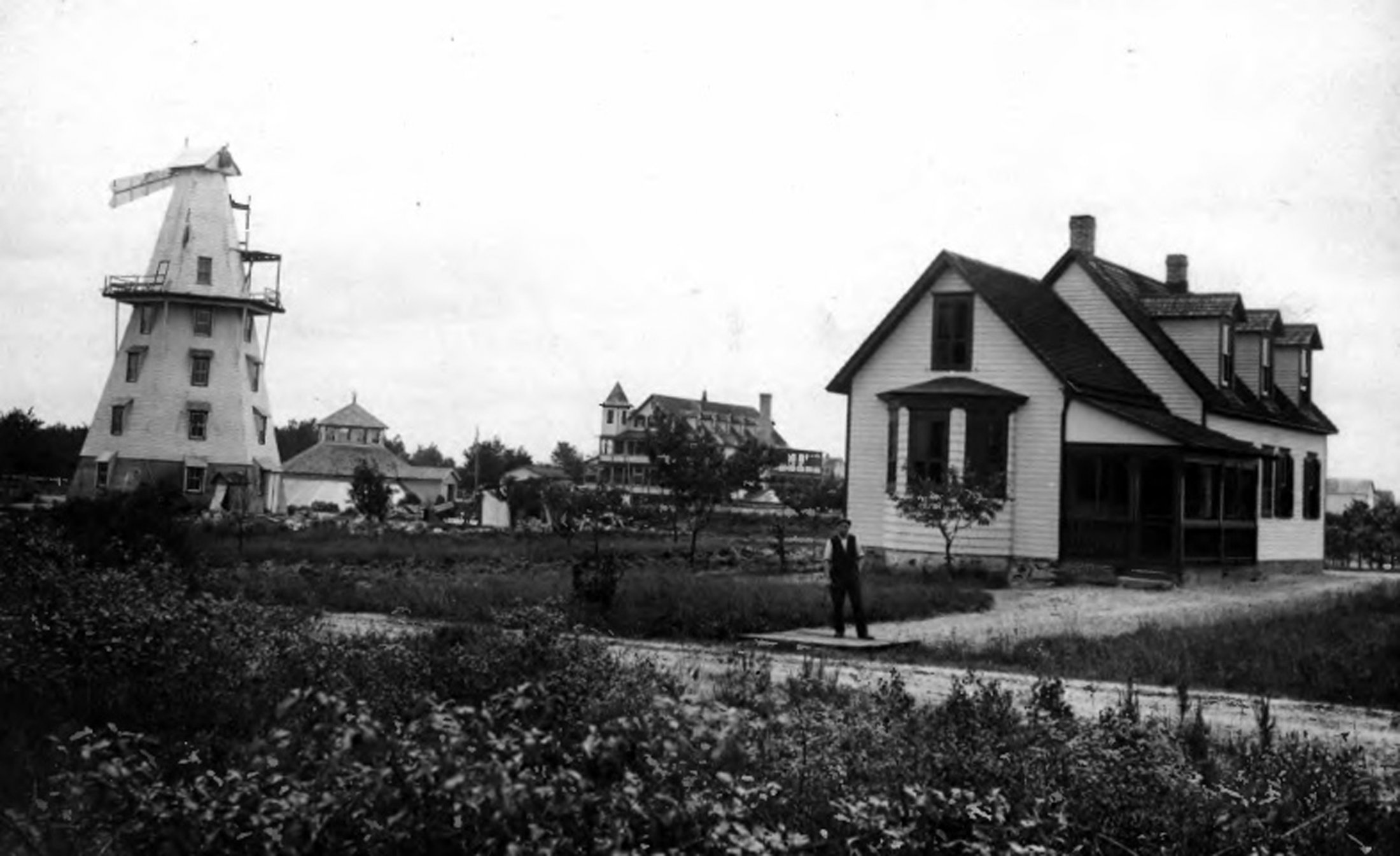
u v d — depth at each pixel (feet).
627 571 101.60
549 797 17.54
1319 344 144.66
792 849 19.20
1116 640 61.05
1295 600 90.48
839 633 63.57
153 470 244.83
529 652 38.45
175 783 23.17
